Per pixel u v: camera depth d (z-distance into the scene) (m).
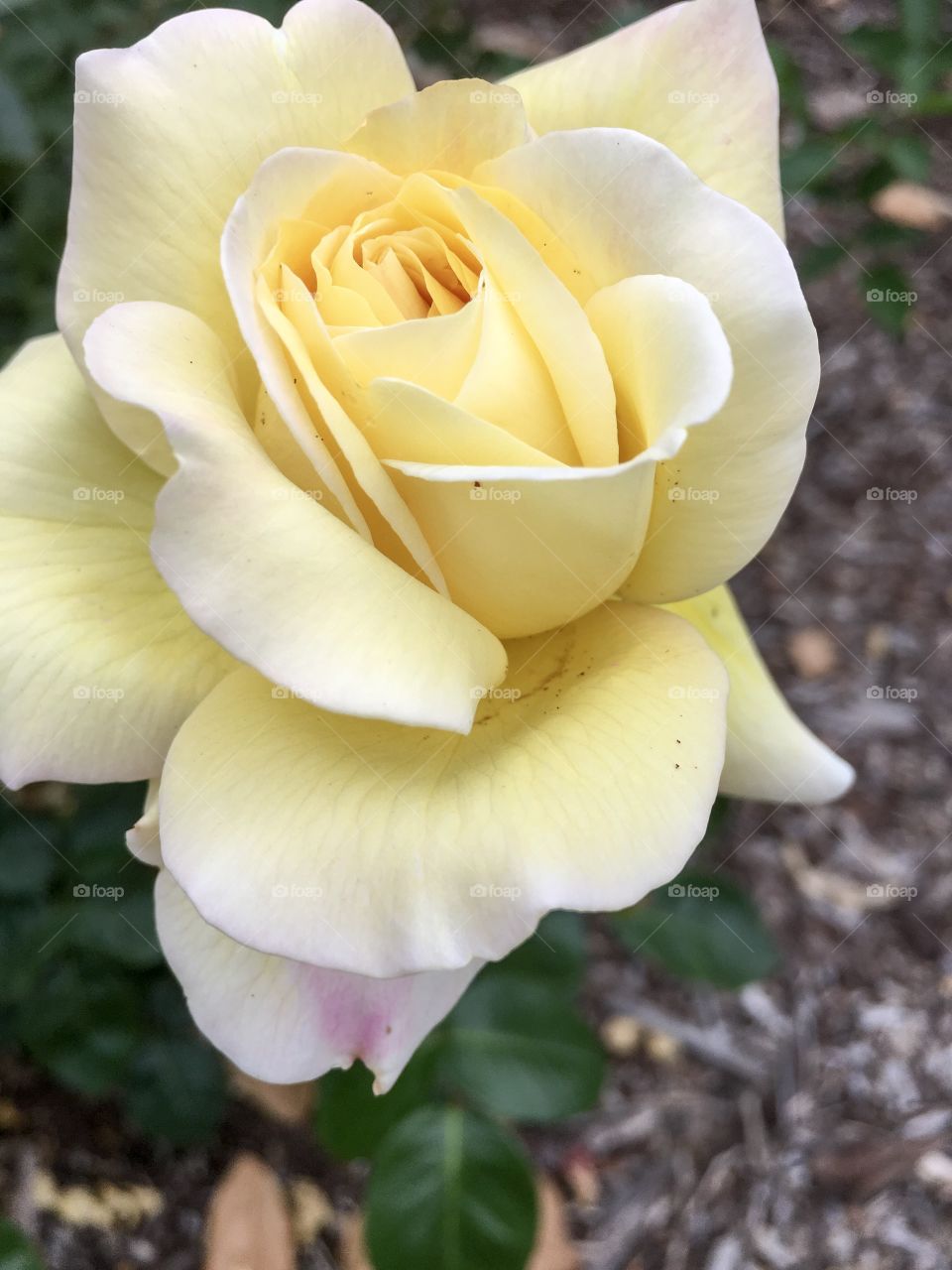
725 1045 0.41
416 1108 0.27
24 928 0.28
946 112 0.35
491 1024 0.27
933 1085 0.41
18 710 0.17
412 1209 0.26
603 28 0.34
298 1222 0.35
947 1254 0.38
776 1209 0.38
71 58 0.30
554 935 0.29
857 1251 0.38
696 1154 0.39
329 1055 0.18
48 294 0.32
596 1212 0.38
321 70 0.18
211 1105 0.30
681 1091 0.40
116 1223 0.34
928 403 0.56
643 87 0.18
